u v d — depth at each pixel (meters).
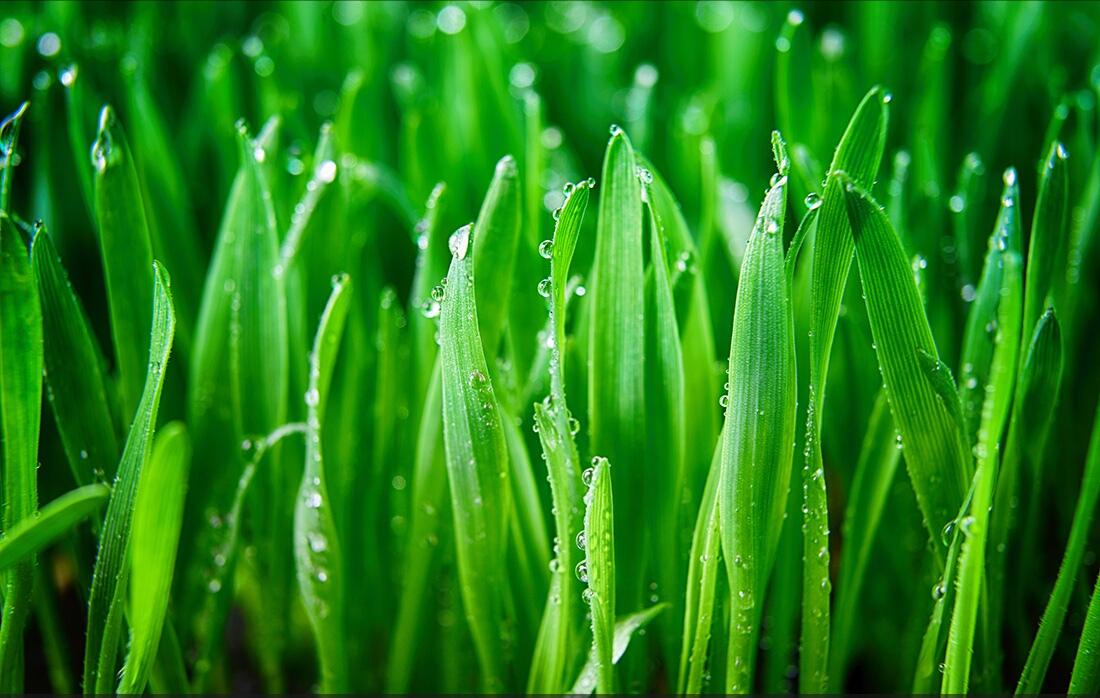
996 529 0.13
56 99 0.16
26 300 0.12
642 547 0.13
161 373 0.12
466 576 0.13
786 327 0.12
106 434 0.13
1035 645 0.13
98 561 0.12
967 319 0.15
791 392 0.12
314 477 0.13
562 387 0.12
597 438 0.13
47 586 0.15
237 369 0.14
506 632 0.14
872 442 0.13
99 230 0.14
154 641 0.13
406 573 0.14
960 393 0.13
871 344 0.14
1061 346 0.13
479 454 0.12
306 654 0.16
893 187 0.14
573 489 0.13
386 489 0.15
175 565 0.14
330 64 0.20
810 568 0.13
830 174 0.12
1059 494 0.15
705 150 0.15
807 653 0.13
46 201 0.15
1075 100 0.15
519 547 0.13
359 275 0.15
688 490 0.13
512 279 0.14
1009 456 0.13
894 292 0.12
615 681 0.13
